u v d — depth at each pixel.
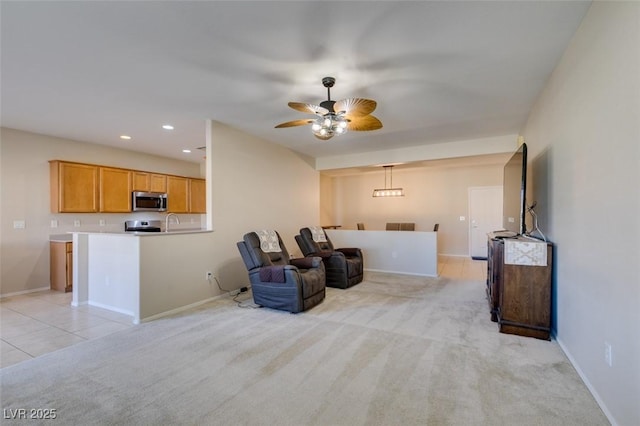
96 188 5.23
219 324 3.28
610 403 1.72
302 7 1.95
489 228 7.92
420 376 2.21
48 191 4.89
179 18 2.05
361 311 3.72
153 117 4.08
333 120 2.86
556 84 2.72
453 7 1.96
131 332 3.06
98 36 2.25
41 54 2.50
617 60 1.64
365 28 2.18
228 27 2.16
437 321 3.36
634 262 1.49
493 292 3.40
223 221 4.45
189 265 3.93
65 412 1.83
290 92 3.28
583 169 2.11
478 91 3.27
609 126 1.73
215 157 4.29
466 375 2.22
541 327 2.86
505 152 5.15
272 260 4.25
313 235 5.41
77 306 3.94
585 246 2.09
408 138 5.25
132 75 2.88
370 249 6.51
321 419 1.76
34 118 4.08
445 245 8.38
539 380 2.14
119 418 1.77
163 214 6.59
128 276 3.57
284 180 5.88
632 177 1.50
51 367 2.36
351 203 9.62
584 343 2.12
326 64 2.69
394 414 1.80
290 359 2.48
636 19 1.46
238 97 3.41
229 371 2.29
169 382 2.15
